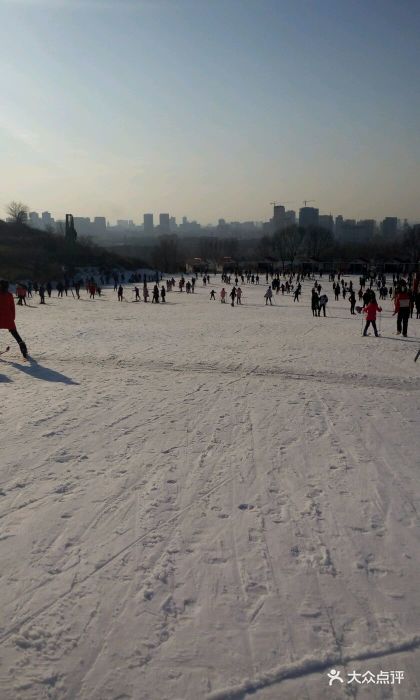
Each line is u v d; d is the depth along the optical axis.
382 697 3.21
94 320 27.55
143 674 3.35
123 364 14.06
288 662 3.46
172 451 7.27
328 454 7.23
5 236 101.12
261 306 39.50
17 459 6.84
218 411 9.37
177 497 5.84
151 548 4.79
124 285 75.38
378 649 3.59
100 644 3.59
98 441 7.62
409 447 7.57
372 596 4.14
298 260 107.88
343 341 19.31
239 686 3.27
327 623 3.83
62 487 6.03
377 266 102.31
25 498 5.74
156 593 4.14
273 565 4.55
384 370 13.52
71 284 75.56
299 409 9.55
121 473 6.46
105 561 4.57
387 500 5.84
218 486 6.14
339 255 116.38
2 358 14.80
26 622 3.79
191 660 3.47
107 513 5.43
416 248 113.75
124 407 9.54
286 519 5.37
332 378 12.52
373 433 8.20
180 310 35.56
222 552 4.75
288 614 3.92
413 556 4.71
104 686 3.24
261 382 11.91
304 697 3.21
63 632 3.70
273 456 7.13
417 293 28.73
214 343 18.47
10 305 14.13
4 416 8.79
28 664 3.41
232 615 3.90
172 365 13.97
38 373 12.66
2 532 5.02
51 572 4.39
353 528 5.21
